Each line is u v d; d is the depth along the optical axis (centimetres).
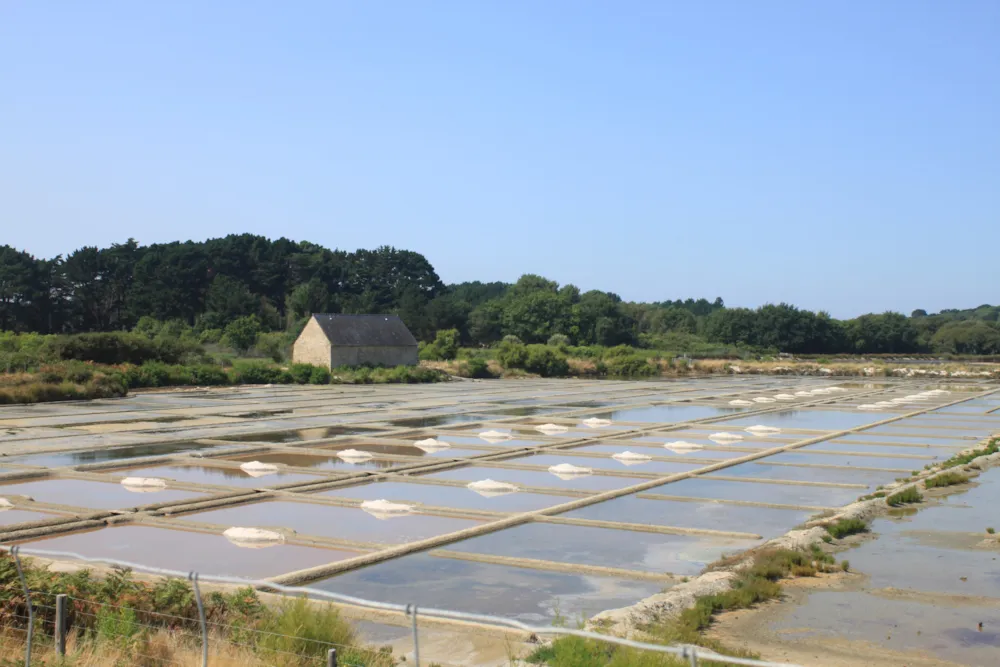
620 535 1781
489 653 1062
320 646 949
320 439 3200
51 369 5028
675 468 2686
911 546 1694
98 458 2694
